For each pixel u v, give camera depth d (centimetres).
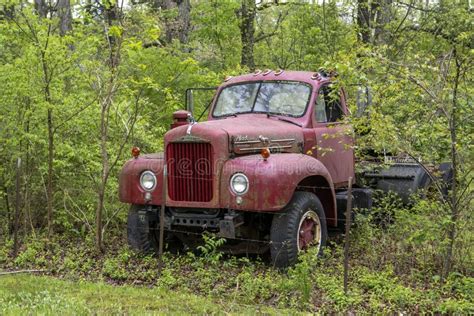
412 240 688
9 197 930
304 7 1534
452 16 1177
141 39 859
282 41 1630
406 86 692
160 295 637
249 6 1591
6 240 887
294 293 629
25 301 582
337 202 845
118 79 848
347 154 879
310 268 666
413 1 1362
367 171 940
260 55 1752
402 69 661
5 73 859
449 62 666
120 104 958
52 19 858
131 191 773
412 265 702
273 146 759
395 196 884
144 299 620
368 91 746
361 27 1451
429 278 670
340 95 863
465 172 656
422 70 680
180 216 746
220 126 728
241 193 697
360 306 599
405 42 1265
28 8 858
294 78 849
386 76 688
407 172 921
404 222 743
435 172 741
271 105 842
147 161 772
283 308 598
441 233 659
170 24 1534
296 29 1538
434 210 696
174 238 831
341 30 1475
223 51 1628
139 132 966
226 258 792
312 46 1502
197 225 739
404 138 709
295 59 1565
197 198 724
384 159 902
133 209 799
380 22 1426
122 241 885
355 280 666
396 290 614
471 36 686
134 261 777
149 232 793
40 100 845
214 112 872
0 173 910
